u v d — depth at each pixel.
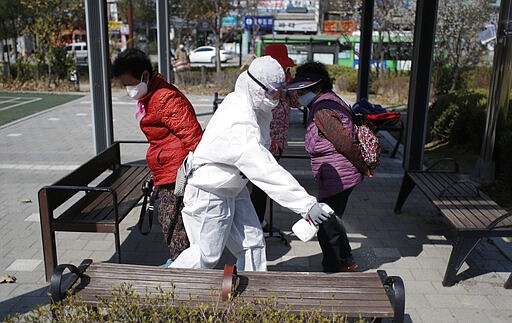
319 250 4.65
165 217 3.50
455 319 3.55
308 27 33.75
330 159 3.69
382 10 19.27
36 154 8.34
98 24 6.45
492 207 4.38
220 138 2.75
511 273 3.97
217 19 25.62
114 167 5.35
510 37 6.34
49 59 18.34
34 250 4.55
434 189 4.87
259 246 3.14
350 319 2.69
